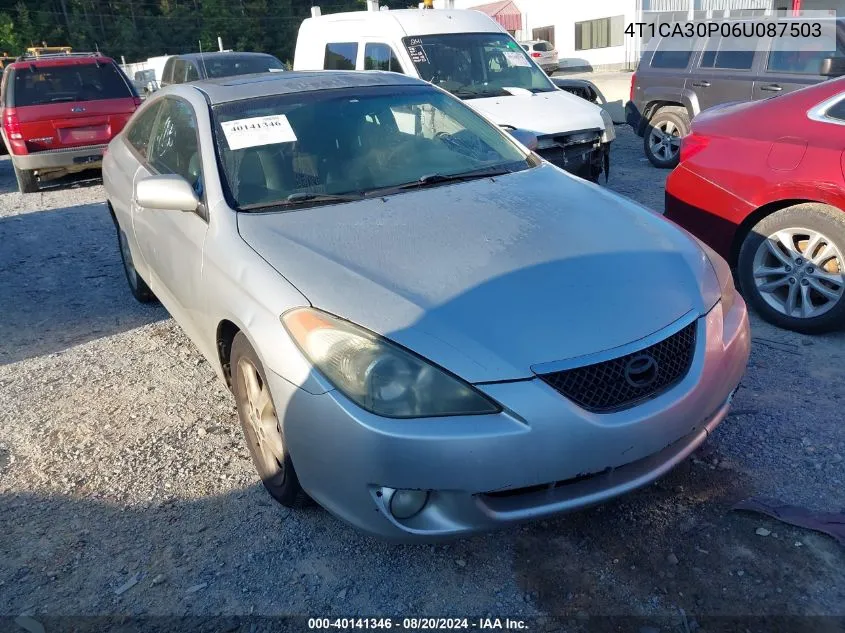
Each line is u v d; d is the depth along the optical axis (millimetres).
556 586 2547
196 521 2979
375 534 2424
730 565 2576
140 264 4695
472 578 2609
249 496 3119
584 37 31719
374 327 2418
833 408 3461
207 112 3707
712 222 4617
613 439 2375
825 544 2631
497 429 2275
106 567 2750
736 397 3613
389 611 2488
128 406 3922
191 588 2631
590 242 2898
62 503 3131
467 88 7723
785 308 4270
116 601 2586
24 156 9539
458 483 2293
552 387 2340
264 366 2637
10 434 3709
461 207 3197
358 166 3555
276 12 64938
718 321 2754
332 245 2873
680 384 2559
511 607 2473
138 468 3350
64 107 9625
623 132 12750
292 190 3377
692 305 2684
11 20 59469
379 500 2375
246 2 63969
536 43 29031
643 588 2510
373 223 3049
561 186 3527
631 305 2559
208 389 4074
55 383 4246
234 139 3531
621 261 2791
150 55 62281
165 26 62750
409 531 2375
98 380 4254
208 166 3426
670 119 9156
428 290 2559
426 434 2270
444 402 2305
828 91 4148
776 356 4000
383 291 2551
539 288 2576
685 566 2588
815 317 4141
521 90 7812
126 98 10109
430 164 3676
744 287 4457
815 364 3885
